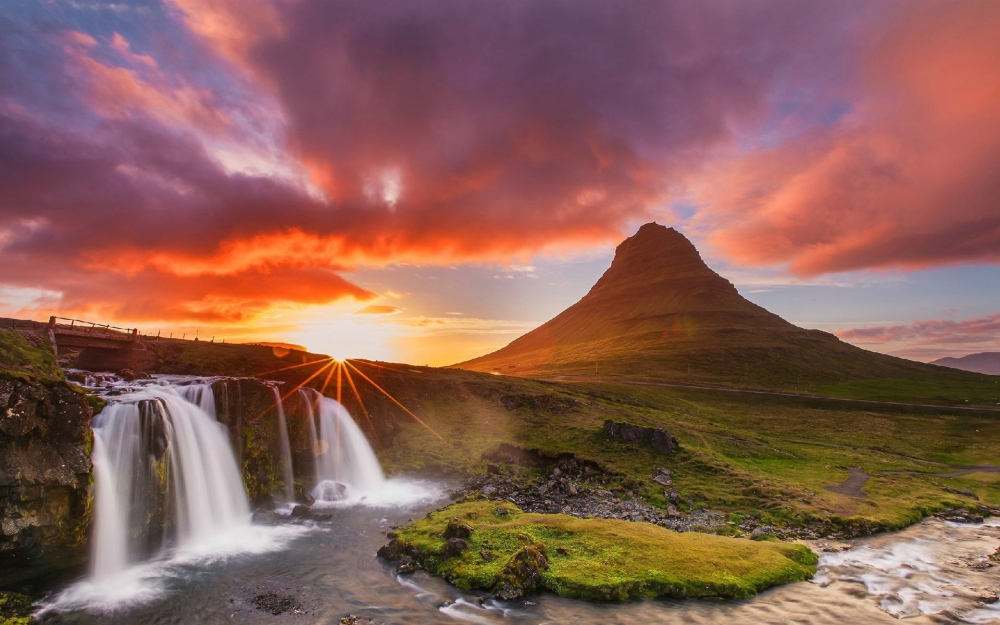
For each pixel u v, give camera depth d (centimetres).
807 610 2614
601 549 3195
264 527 3916
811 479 5828
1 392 2730
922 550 3738
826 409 12925
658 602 2647
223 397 4609
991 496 5656
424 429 7206
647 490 5034
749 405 13288
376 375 8469
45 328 5422
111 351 6306
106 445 3253
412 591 2777
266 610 2562
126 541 3281
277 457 4919
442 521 3828
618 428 6631
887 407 12975
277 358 7938
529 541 3275
